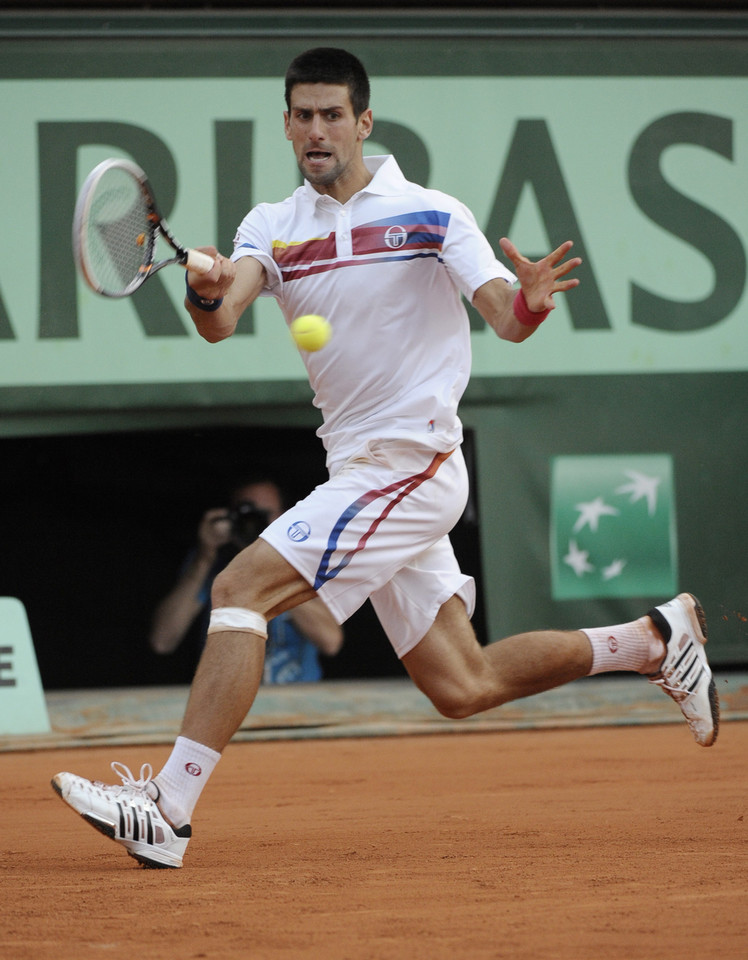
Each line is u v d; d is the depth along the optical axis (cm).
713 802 1505
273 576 1070
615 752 2247
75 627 3969
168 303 2869
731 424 2984
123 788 1053
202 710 1050
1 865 1108
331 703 2891
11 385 2847
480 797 1650
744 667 3253
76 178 2878
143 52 2894
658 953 722
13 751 2594
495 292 1100
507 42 2959
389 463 1123
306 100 1132
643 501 2950
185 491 3903
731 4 3078
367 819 1438
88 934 795
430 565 1191
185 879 1002
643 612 2933
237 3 2964
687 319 2981
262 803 1672
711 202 3006
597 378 2948
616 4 3047
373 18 2947
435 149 2931
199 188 2894
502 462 2919
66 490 3906
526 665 1220
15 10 2878
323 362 1155
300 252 1157
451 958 714
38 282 2856
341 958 718
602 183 2973
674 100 3008
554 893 909
